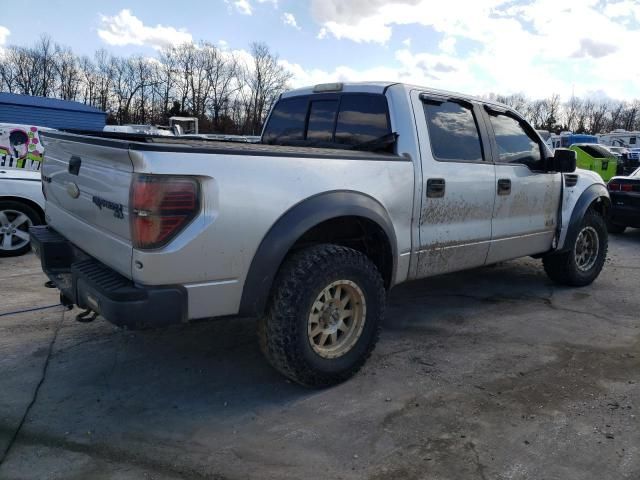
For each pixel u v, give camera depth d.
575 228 5.49
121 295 2.69
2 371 3.60
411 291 5.68
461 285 5.92
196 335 4.29
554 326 4.64
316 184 3.20
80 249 3.46
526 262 7.05
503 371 3.73
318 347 3.32
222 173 2.82
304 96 4.70
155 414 3.11
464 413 3.15
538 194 4.99
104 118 30.55
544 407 3.23
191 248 2.75
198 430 2.95
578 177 5.55
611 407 3.23
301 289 3.12
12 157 8.34
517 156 4.85
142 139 3.55
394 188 3.67
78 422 3.00
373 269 3.47
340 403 3.26
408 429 2.97
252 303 3.02
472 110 4.45
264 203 2.96
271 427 2.98
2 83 64.81
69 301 3.62
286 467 2.63
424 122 3.98
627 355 4.02
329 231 3.64
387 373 3.67
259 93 69.12
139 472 2.57
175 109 66.94
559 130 82.44
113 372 3.62
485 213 4.45
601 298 5.50
